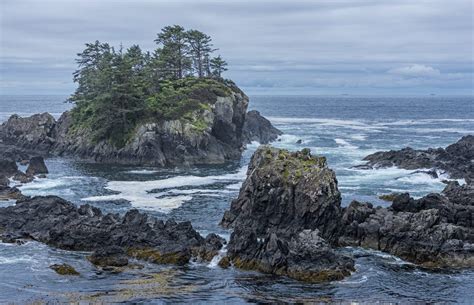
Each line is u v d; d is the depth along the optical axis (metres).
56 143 149.38
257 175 72.75
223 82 156.88
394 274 60.31
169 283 56.56
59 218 72.44
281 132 192.62
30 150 150.12
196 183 106.62
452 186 87.94
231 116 145.12
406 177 109.88
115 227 68.31
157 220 70.50
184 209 85.25
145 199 91.88
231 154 141.38
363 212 71.81
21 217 74.00
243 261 60.97
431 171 110.94
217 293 54.22
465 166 114.19
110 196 93.88
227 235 72.00
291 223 70.44
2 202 88.00
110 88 136.25
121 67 136.62
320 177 70.50
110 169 123.19
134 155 130.62
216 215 81.94
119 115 136.00
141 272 59.50
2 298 51.84
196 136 132.38
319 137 186.75
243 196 77.06
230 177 113.69
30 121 155.25
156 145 130.38
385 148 158.00
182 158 131.12
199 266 61.44
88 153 137.50
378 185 102.94
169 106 137.50
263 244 61.69
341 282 57.62
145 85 144.88
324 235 69.38
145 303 51.47
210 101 141.38
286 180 71.50
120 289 54.66
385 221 68.94
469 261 63.22
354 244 69.06
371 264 63.03
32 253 64.62
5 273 58.44
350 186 102.00
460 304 52.81
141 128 131.62
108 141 135.12
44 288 54.66
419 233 66.44
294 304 51.94
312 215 69.50
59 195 94.25
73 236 66.75
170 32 161.50
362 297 53.97
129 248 64.81
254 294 54.16
